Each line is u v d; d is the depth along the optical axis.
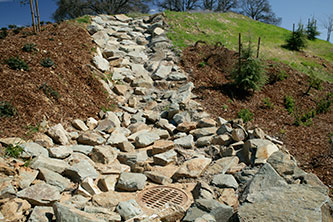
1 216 3.61
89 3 31.56
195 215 3.92
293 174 5.03
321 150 6.92
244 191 4.81
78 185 4.80
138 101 9.45
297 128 8.60
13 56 7.74
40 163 4.79
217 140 6.72
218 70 11.97
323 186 4.56
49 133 6.04
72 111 7.23
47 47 9.33
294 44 18.84
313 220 3.55
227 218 4.01
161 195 4.79
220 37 16.69
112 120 7.46
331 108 11.06
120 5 33.12
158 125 7.90
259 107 10.03
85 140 6.30
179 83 10.55
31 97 6.56
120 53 12.22
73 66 9.08
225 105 9.49
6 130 5.46
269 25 23.27
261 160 5.62
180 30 15.91
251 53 10.42
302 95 11.75
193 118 8.34
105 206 4.25
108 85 9.62
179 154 6.50
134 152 6.39
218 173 5.56
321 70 15.69
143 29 16.19
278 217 3.68
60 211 3.53
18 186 4.25
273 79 12.50
